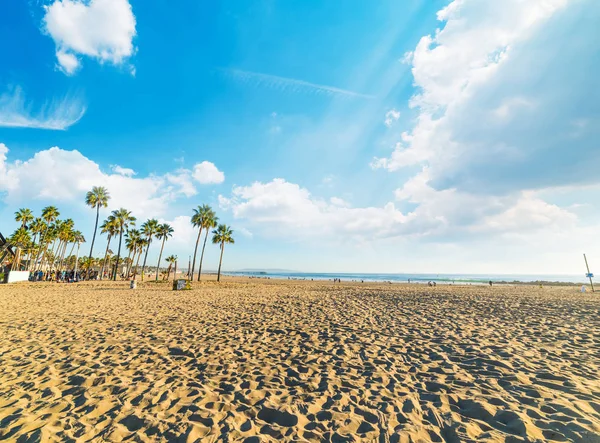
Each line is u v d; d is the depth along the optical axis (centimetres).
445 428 300
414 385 416
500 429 295
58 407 354
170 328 824
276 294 2033
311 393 396
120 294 1955
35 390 406
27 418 326
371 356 556
